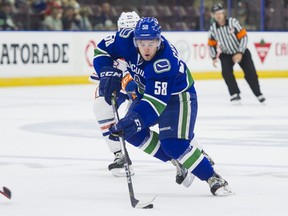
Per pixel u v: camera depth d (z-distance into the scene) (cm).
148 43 1038
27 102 2925
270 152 1633
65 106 2778
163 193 1175
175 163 1191
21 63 3688
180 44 4203
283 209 1038
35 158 1553
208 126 2133
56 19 3925
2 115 2461
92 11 4072
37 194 1163
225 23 2780
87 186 1237
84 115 2469
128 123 1044
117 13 4181
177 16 4356
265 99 2900
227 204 1076
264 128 2088
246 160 1520
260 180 1284
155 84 1054
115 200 1116
